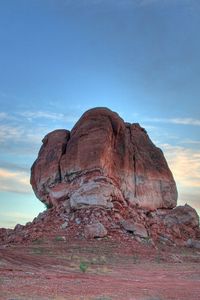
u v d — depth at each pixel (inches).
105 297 840.9
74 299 797.9
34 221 2753.4
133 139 3216.0
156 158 3223.4
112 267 1700.3
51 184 2947.8
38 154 3225.9
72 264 1656.0
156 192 3075.8
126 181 2960.1
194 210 2987.2
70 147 2950.3
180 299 887.1
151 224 2770.7
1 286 916.0
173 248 2511.1
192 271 1678.2
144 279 1342.3
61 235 2386.8
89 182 2699.3
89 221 2503.7
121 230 2495.1
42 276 1197.7
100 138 2891.2
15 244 2303.2
